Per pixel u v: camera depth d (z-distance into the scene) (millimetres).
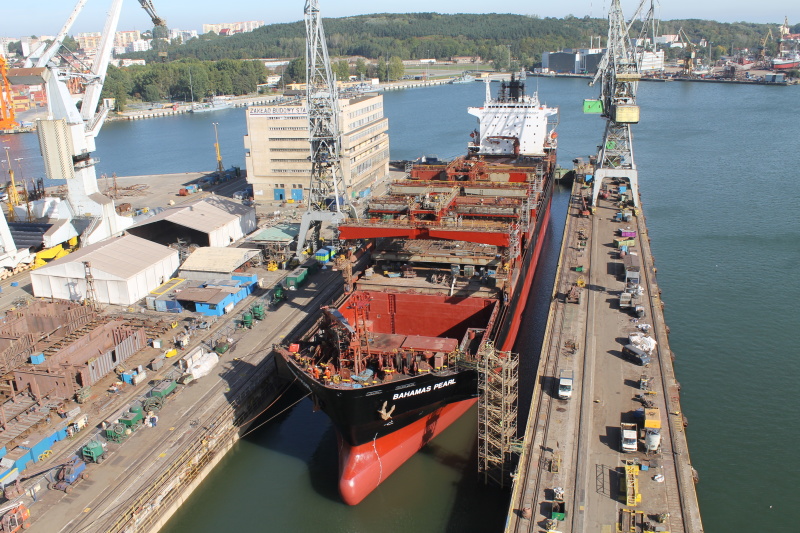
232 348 58219
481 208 64562
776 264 80500
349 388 39312
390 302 55375
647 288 63750
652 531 31719
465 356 42844
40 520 37844
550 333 54219
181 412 48438
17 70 82312
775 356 58469
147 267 70625
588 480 36188
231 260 73938
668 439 39375
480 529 39781
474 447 47531
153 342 58188
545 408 43281
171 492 42375
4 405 47906
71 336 57844
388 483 44125
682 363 57688
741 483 42969
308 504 43062
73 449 44531
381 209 63625
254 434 50438
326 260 79375
